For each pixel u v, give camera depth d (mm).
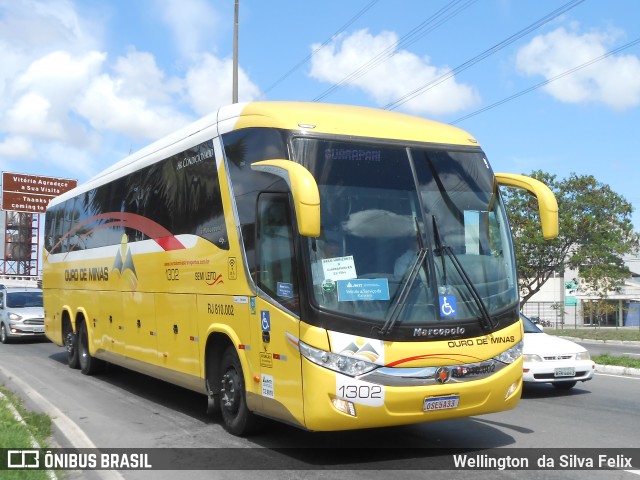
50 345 20562
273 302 6891
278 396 6820
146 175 10594
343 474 6453
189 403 10453
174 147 9578
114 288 11805
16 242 53625
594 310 45469
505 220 7535
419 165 7184
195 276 8672
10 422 8141
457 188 7273
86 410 9914
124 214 11445
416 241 6785
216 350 8391
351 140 7000
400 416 6316
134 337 10836
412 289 6547
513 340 6973
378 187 6879
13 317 21000
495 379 6715
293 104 7750
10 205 41250
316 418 6246
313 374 6250
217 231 8125
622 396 10992
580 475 6406
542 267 39188
